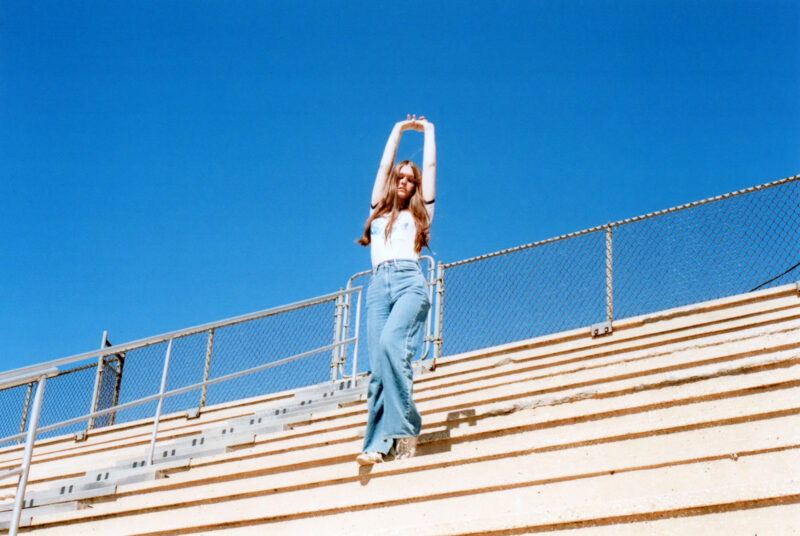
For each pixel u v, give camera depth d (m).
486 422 4.71
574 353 7.68
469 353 8.39
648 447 3.77
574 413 4.20
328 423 6.41
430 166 4.89
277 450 5.73
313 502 4.33
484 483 3.85
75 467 8.62
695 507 3.18
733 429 3.67
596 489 3.65
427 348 8.62
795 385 3.78
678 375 4.26
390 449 4.29
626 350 7.30
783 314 6.77
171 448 7.03
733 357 4.79
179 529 4.53
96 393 10.27
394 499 3.99
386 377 4.28
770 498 3.08
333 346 8.34
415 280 4.52
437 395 7.01
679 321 7.52
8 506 6.07
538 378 6.72
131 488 5.41
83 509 5.31
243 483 4.61
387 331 4.35
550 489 3.73
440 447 4.44
